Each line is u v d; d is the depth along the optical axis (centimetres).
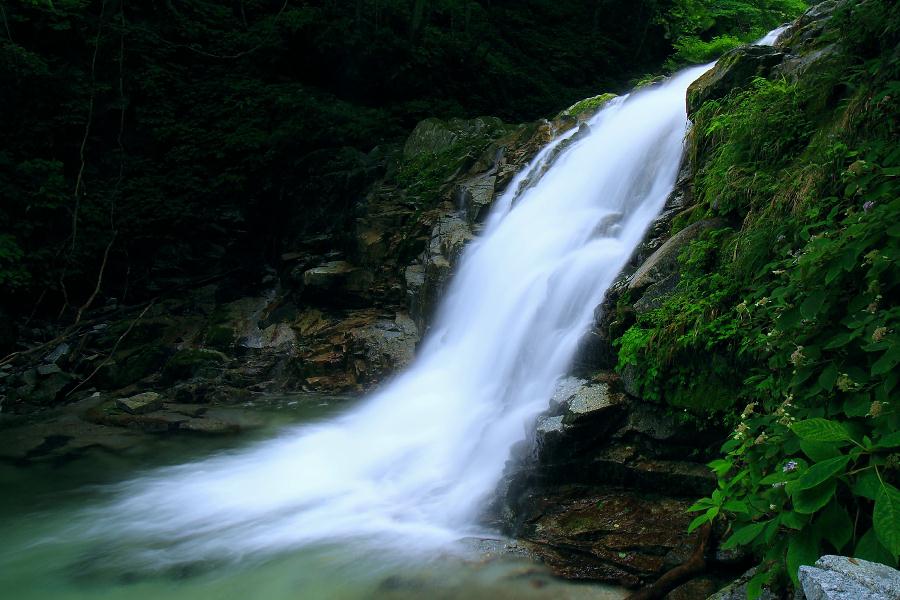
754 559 371
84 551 527
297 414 871
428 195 1212
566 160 972
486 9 2147
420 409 783
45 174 1274
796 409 320
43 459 743
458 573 434
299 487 641
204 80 1523
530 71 1945
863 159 420
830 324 325
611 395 504
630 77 2103
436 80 1667
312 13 1611
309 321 1120
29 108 1309
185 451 761
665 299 525
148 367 1059
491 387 730
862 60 529
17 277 1153
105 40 1414
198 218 1322
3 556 521
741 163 570
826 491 253
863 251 320
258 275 1310
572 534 445
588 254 706
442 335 912
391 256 1139
